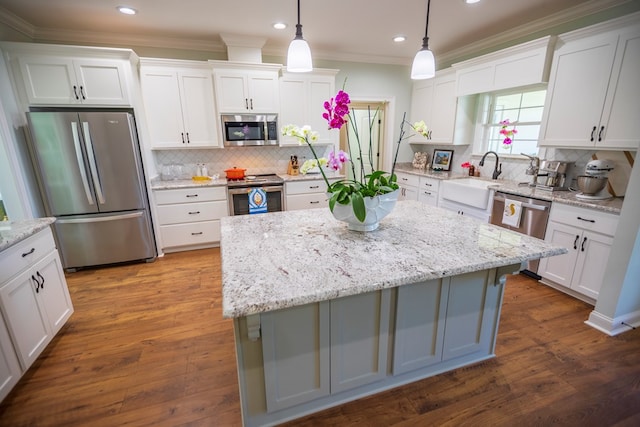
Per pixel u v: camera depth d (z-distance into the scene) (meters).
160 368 1.82
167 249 3.72
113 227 3.21
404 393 1.63
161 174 3.92
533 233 2.77
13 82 2.83
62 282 2.14
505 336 2.08
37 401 1.60
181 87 3.54
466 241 1.54
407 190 4.66
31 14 2.79
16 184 2.79
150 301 2.59
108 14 2.82
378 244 1.51
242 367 1.30
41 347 1.85
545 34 3.08
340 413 1.52
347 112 1.43
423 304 1.56
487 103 3.91
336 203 1.59
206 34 3.44
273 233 1.71
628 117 2.25
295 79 3.94
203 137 3.74
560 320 2.26
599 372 1.76
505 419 1.48
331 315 1.37
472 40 3.73
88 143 2.95
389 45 3.96
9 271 1.63
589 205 2.31
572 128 2.62
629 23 2.18
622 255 1.99
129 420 1.49
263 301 0.99
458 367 1.81
